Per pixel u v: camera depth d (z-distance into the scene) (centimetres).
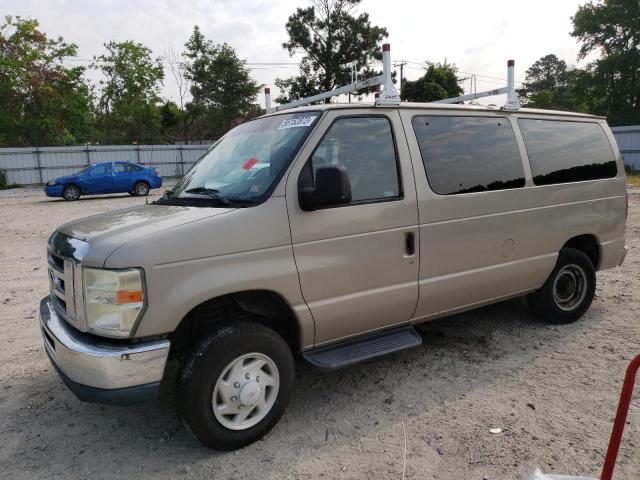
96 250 286
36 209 1683
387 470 298
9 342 505
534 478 224
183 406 299
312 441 329
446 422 347
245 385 313
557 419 346
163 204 371
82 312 291
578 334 496
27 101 3922
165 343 287
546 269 478
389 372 425
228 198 334
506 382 402
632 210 1313
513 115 463
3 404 387
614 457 210
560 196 480
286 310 337
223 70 4972
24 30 3831
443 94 3644
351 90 424
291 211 326
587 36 4697
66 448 330
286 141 351
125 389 281
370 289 363
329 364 343
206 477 296
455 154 411
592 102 4794
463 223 407
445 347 473
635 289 637
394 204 369
